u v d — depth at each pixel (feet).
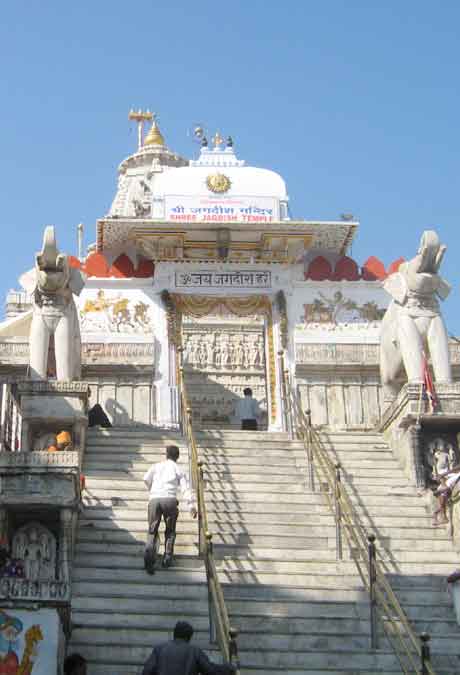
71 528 44.14
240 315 75.25
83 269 74.95
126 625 39.29
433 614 42.78
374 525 50.21
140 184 118.52
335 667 38.09
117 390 71.61
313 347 73.36
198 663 30.01
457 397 56.34
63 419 54.34
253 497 51.85
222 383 77.15
